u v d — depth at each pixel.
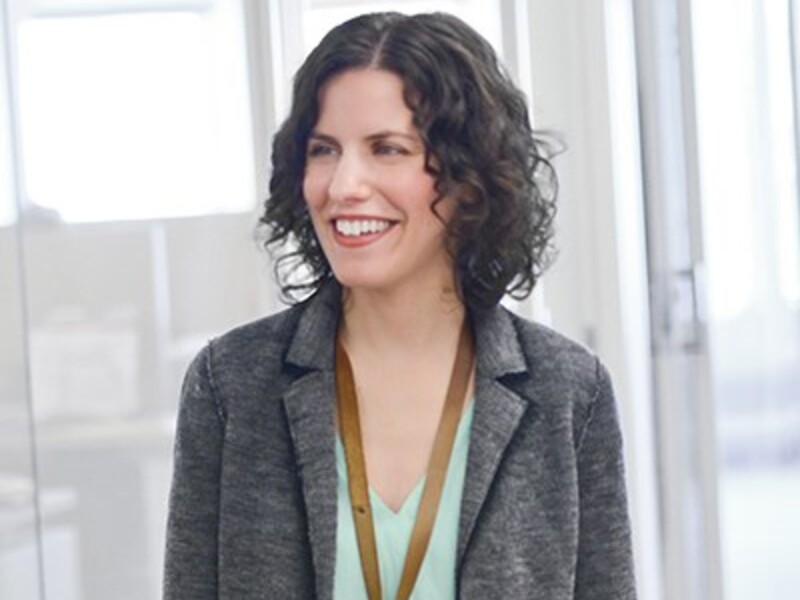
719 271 4.64
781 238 4.65
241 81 4.61
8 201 4.64
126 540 4.71
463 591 2.09
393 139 2.09
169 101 4.64
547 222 2.36
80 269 4.67
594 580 2.26
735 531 4.69
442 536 2.11
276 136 2.27
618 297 4.66
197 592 2.21
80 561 4.70
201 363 2.27
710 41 4.61
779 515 4.68
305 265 2.40
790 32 4.60
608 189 4.64
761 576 4.69
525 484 2.16
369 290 2.18
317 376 2.20
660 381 4.53
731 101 4.63
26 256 4.66
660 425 4.54
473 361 2.24
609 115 4.62
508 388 2.21
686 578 4.54
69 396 4.68
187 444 2.24
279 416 2.19
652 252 4.50
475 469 2.14
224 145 4.63
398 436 2.19
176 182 4.66
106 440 4.69
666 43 4.46
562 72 4.64
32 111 4.64
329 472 2.12
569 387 2.23
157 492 4.70
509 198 2.20
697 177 4.48
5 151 4.64
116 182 4.66
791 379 4.66
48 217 4.66
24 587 4.69
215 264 4.66
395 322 2.22
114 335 4.68
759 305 4.65
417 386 2.22
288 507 2.14
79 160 4.66
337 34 2.16
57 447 4.68
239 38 4.61
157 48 4.63
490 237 2.21
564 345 2.29
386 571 2.10
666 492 4.55
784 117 4.62
